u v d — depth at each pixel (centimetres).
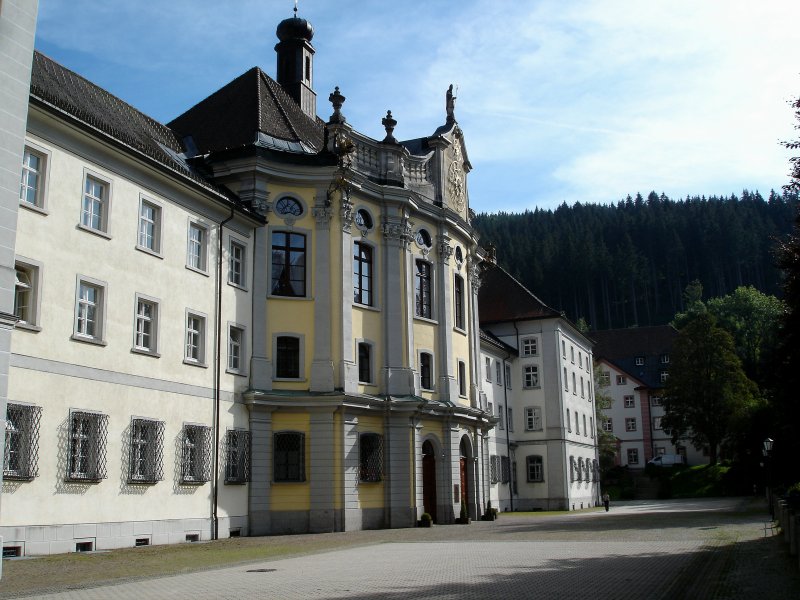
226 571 1942
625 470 9888
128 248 2920
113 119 3300
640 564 1967
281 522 3619
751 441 8088
